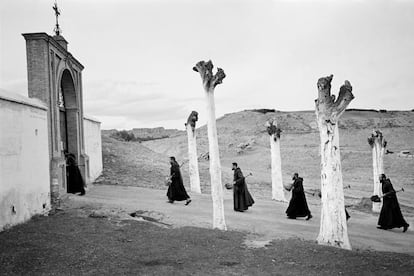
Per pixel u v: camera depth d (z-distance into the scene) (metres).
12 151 10.05
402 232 13.35
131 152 30.55
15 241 8.37
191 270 6.85
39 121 12.09
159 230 10.19
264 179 29.56
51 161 13.61
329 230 9.86
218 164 11.47
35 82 13.67
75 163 16.62
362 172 37.53
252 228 11.89
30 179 11.18
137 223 10.91
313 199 22.28
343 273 7.02
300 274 6.81
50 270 6.58
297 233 11.57
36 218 11.08
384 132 66.69
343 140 60.78
